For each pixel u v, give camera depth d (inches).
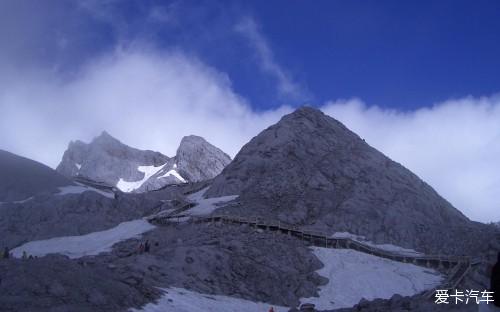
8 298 1179.9
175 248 2201.0
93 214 3260.3
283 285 2158.0
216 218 3036.4
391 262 2635.3
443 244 2901.1
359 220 3090.6
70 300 1261.1
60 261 1421.0
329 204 3289.9
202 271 2053.4
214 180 4224.9
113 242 2847.0
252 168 3858.3
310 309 1825.8
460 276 2391.7
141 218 3405.5
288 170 3720.5
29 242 2923.2
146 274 1856.5
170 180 6003.9
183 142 6540.4
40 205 3191.4
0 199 3415.4
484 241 2861.7
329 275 2395.4
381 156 3961.6
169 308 1480.1
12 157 3959.2
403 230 3011.8
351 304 2101.4
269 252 2455.7
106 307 1299.2
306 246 2738.7
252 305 1887.3
